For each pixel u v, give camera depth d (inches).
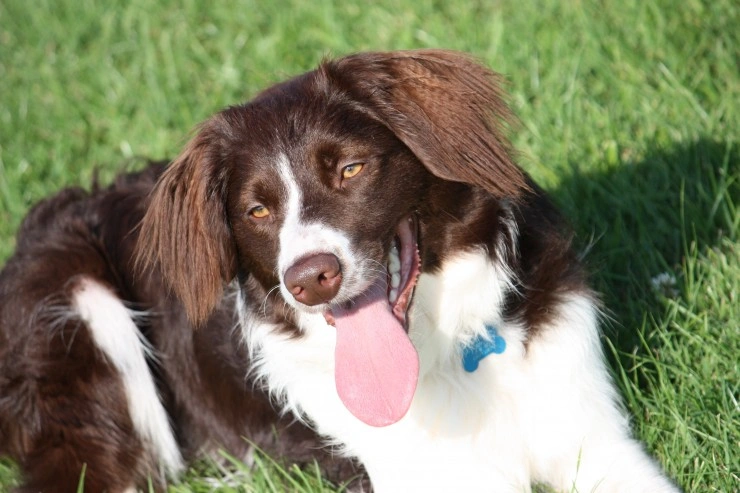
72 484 303.4
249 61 518.9
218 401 308.8
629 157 377.4
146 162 374.6
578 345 266.2
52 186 452.8
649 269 327.6
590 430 266.2
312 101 253.6
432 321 264.1
